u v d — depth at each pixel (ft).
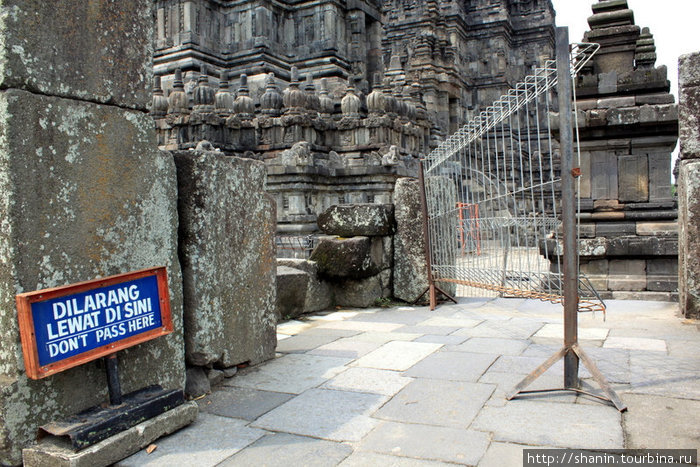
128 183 11.94
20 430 9.98
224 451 10.57
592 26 31.07
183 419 11.66
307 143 52.42
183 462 10.18
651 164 28.68
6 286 9.92
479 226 22.39
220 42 81.10
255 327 15.92
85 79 11.15
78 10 11.03
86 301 10.39
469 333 19.53
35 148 10.25
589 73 30.25
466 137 22.40
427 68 96.94
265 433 11.34
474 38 128.36
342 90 73.51
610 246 27.68
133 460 10.30
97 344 10.54
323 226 26.45
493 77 117.19
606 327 19.93
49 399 10.43
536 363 15.44
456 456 9.98
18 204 9.96
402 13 122.42
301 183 50.19
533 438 10.57
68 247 10.74
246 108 60.54
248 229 15.62
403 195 26.25
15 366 9.90
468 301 26.71
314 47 82.33
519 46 134.10
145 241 12.29
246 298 15.56
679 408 11.78
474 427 11.19
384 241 26.30
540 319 21.91
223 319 14.62
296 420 11.93
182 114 57.93
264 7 78.95
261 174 16.16
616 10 30.83
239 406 12.87
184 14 76.89
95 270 11.23
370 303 25.52
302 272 23.24
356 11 84.94
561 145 12.71
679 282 22.33
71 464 9.53
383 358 16.43
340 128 59.88
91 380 11.16
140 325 11.37
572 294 12.94
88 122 11.17
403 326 21.12
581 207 29.50
